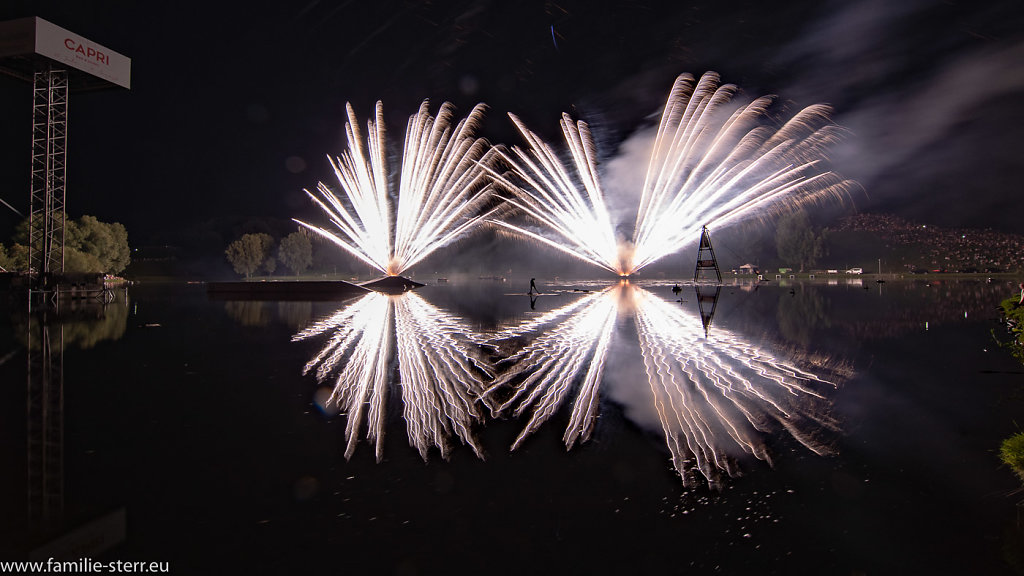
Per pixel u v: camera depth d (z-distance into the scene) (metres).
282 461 5.92
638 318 22.47
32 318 23.95
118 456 6.09
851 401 8.38
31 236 38.28
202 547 4.08
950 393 8.82
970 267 116.81
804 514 4.54
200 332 18.67
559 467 5.68
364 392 9.37
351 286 47.62
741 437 6.64
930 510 4.58
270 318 24.12
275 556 3.94
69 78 40.03
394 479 5.39
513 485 5.21
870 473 5.41
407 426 7.28
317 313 26.91
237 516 4.58
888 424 7.11
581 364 11.95
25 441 6.64
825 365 11.49
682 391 9.23
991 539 4.10
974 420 7.24
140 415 7.86
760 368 11.27
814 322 20.20
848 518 4.45
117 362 12.56
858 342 14.88
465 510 4.68
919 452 6.00
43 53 34.84
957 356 12.45
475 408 8.23
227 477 5.46
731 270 114.56
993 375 10.24
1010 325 16.91
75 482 5.32
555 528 4.34
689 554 3.93
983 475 5.30
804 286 53.69
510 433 6.92
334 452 6.22
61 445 6.48
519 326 20.00
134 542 4.15
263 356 13.44
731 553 3.94
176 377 10.75
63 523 4.45
